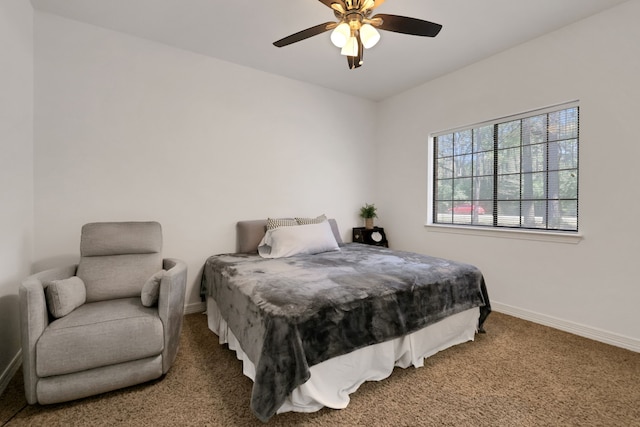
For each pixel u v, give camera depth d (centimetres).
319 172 379
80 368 149
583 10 226
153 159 272
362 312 166
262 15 234
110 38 253
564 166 259
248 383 173
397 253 287
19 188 199
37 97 225
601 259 231
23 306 146
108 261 213
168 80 279
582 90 238
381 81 361
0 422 140
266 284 181
